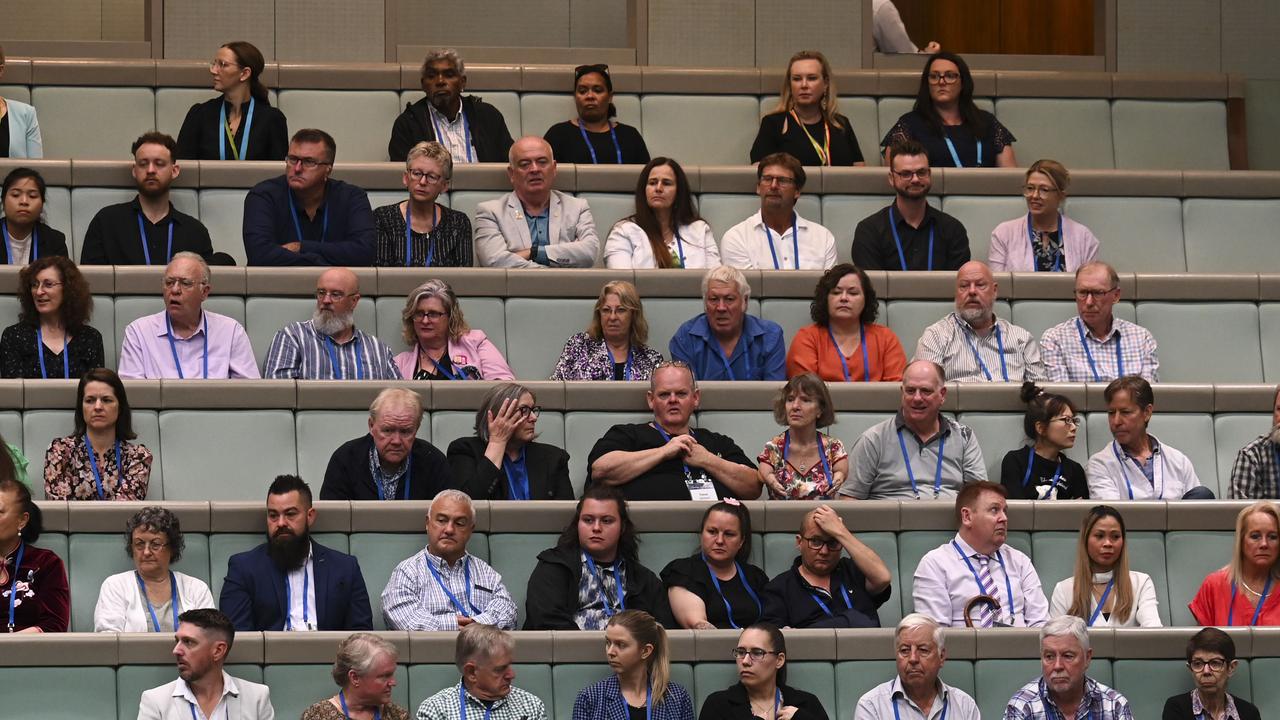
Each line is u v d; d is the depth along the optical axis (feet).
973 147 125.80
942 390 94.79
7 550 83.41
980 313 104.94
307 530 85.30
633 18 138.41
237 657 80.84
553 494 91.56
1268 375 111.75
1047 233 116.37
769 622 85.40
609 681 80.89
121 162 114.42
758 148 125.59
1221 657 82.48
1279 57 140.67
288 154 109.60
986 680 84.53
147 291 104.12
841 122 126.11
